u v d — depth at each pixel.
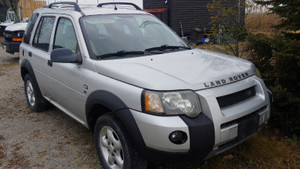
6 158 3.55
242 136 2.63
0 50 13.32
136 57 3.21
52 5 4.75
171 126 2.32
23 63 4.93
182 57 3.30
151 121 2.37
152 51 3.46
